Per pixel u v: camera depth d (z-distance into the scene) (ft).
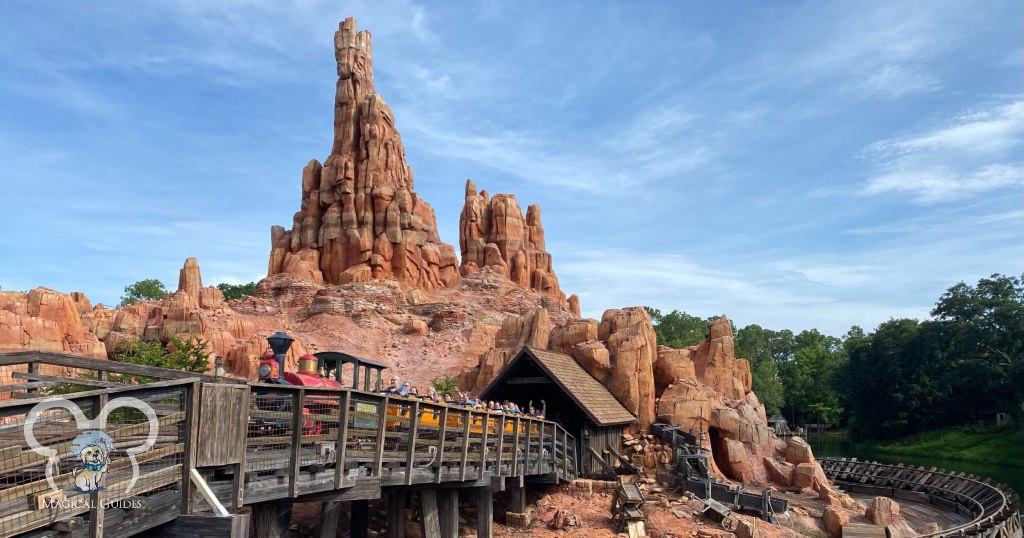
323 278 258.37
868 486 155.43
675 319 355.97
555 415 114.52
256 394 41.39
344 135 276.21
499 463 77.36
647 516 92.58
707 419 127.85
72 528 29.30
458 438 70.95
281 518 47.14
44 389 57.93
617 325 144.15
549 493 102.78
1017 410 265.34
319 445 49.67
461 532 86.12
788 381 372.99
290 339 57.26
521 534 86.94
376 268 254.68
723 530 88.99
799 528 98.27
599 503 99.14
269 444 42.98
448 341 227.61
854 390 312.71
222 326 200.64
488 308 256.93
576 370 124.67
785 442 137.28
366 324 229.86
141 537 33.88
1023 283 288.92
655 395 139.13
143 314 196.13
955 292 296.71
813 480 119.44
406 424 61.21
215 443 36.47
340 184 265.13
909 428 296.51
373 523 81.82
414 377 199.11
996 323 283.18
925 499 142.20
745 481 121.39
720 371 142.31
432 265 268.82
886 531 96.73
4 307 144.36
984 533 96.53
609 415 114.62
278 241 276.00
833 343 457.27
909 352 296.71
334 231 261.24
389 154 272.51
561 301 289.33
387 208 264.72
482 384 148.66
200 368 131.75
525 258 292.20
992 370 271.49
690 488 104.32
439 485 70.08
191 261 219.61
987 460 242.17
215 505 33.45
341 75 284.82
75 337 152.15
